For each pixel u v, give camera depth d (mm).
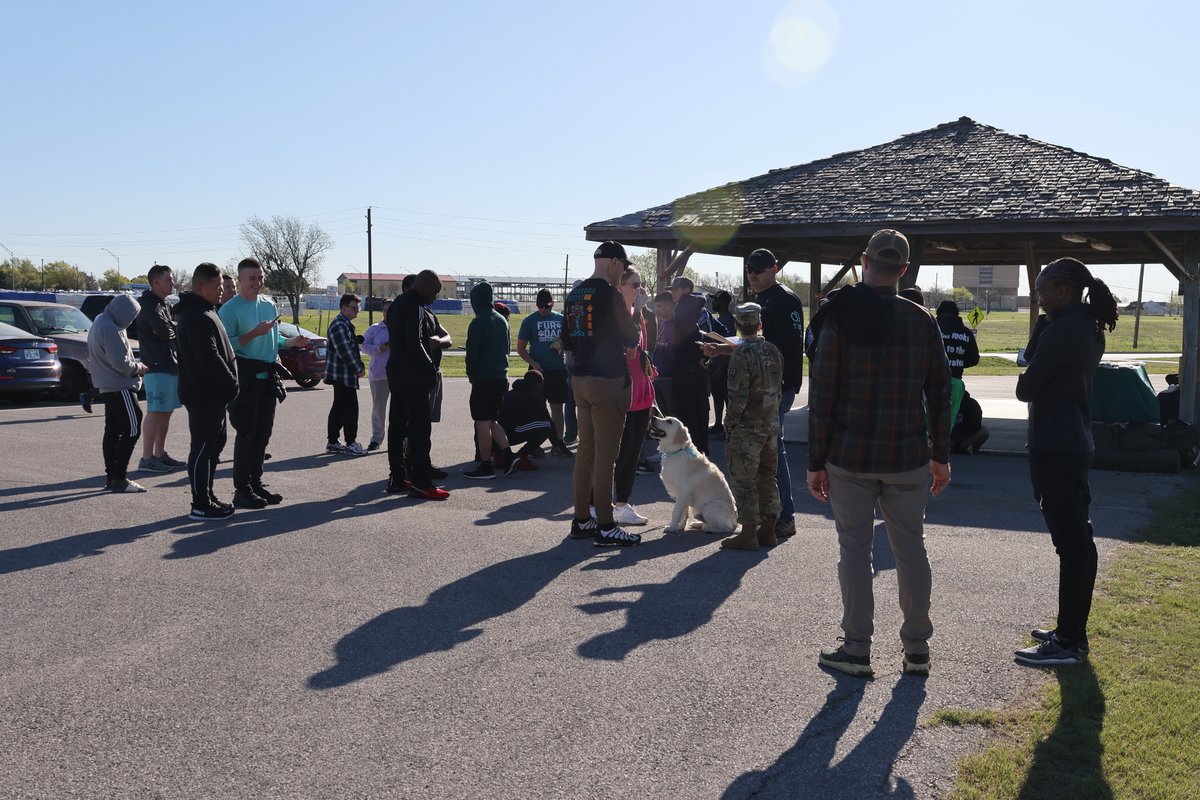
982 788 3041
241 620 4637
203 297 6707
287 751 3264
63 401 15867
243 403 7281
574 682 3900
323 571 5531
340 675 3945
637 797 2992
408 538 6395
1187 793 2982
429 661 4113
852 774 3150
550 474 9148
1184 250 10977
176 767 3146
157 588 5152
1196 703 3672
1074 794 2994
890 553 5992
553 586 5277
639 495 8172
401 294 7789
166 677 3908
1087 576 4082
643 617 4746
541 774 3127
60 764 3162
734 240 12641
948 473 3969
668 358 8828
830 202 12500
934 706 3701
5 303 16141
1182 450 9672
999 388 21062
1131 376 9586
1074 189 11531
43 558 5746
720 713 3617
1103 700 3715
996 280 120625
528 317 10039
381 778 3084
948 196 11961
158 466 8945
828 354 3873
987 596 5160
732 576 5504
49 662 4066
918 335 3820
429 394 7805
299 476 8852
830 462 3947
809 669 4070
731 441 6074
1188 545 6320
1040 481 4211
